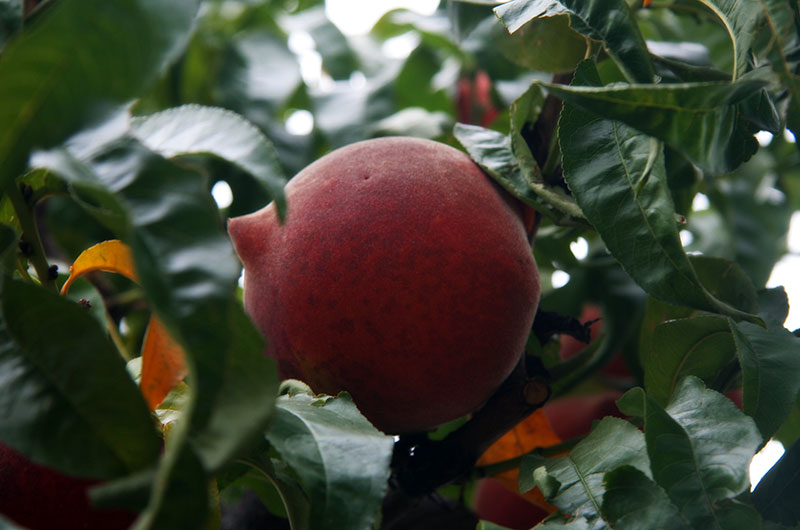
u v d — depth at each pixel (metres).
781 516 0.41
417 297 0.41
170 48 0.34
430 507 0.49
